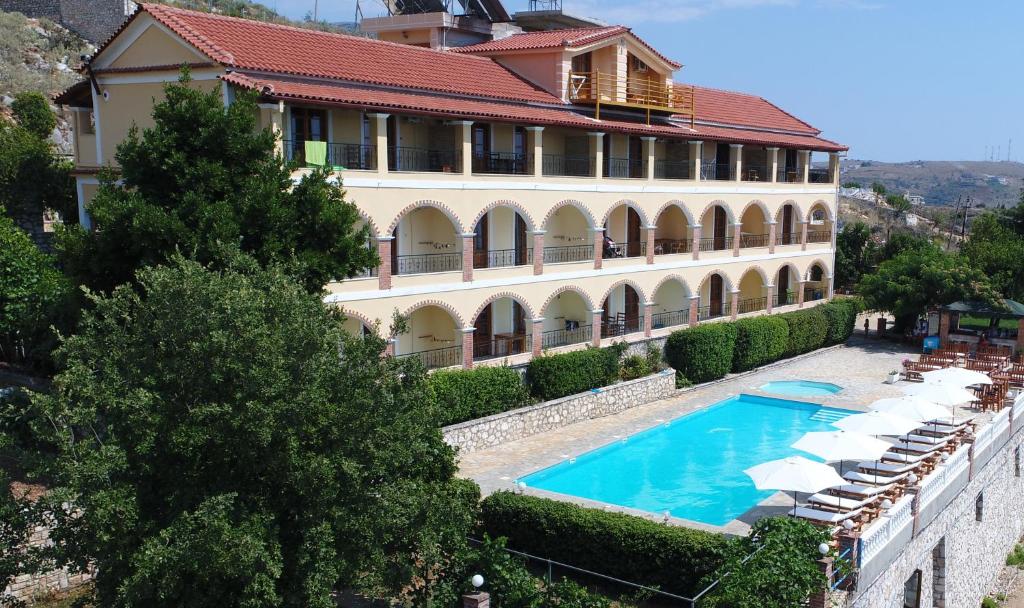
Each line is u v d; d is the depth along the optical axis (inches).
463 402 1127.6
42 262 1066.7
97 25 2551.7
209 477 551.2
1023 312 1683.1
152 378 547.8
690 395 1478.8
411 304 1170.6
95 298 603.8
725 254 1723.7
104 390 545.3
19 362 1087.0
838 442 905.5
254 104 846.5
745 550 678.5
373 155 1155.9
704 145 1750.7
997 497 1134.4
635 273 1520.7
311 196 824.3
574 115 1430.9
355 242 850.1
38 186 1354.6
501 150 1381.6
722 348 1555.1
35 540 707.4
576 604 668.1
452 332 1311.5
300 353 551.5
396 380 642.2
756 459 1165.1
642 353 1501.0
